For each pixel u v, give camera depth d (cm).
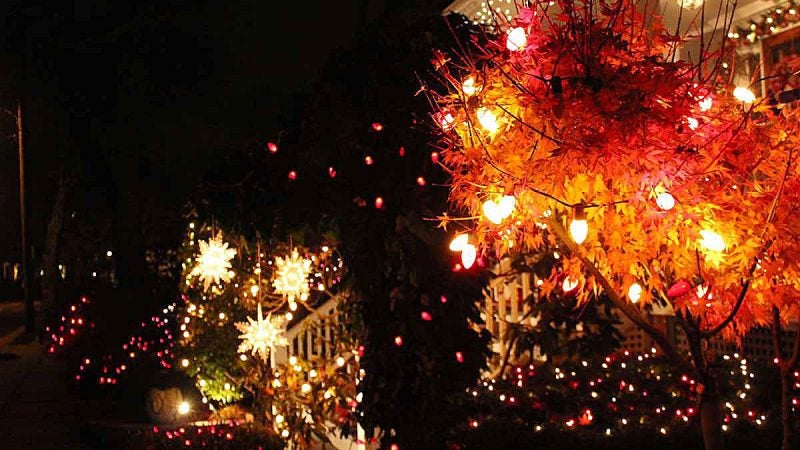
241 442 777
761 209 366
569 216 385
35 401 1273
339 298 753
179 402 934
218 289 872
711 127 369
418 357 649
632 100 337
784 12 703
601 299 748
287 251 794
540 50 371
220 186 845
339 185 695
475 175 388
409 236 650
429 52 678
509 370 790
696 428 520
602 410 630
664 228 354
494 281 796
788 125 388
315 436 812
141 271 1477
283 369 793
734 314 366
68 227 2741
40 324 2345
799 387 590
